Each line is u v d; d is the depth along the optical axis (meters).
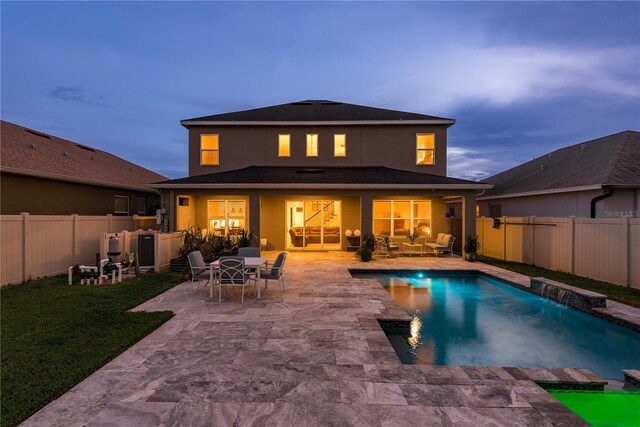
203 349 4.68
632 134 15.64
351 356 4.46
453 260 13.38
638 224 8.34
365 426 2.98
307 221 16.44
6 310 6.30
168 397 3.45
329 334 5.27
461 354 5.52
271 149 16.36
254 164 16.33
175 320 5.95
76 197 14.01
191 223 15.55
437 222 16.06
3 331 5.19
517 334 6.42
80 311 6.25
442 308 8.00
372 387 3.67
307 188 13.30
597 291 8.22
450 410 3.24
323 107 18.72
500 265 12.15
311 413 3.18
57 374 3.83
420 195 13.47
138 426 2.97
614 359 5.37
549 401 3.42
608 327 6.45
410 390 3.61
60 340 4.82
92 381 3.79
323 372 4.01
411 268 11.34
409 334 6.12
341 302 7.15
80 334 5.07
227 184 12.95
